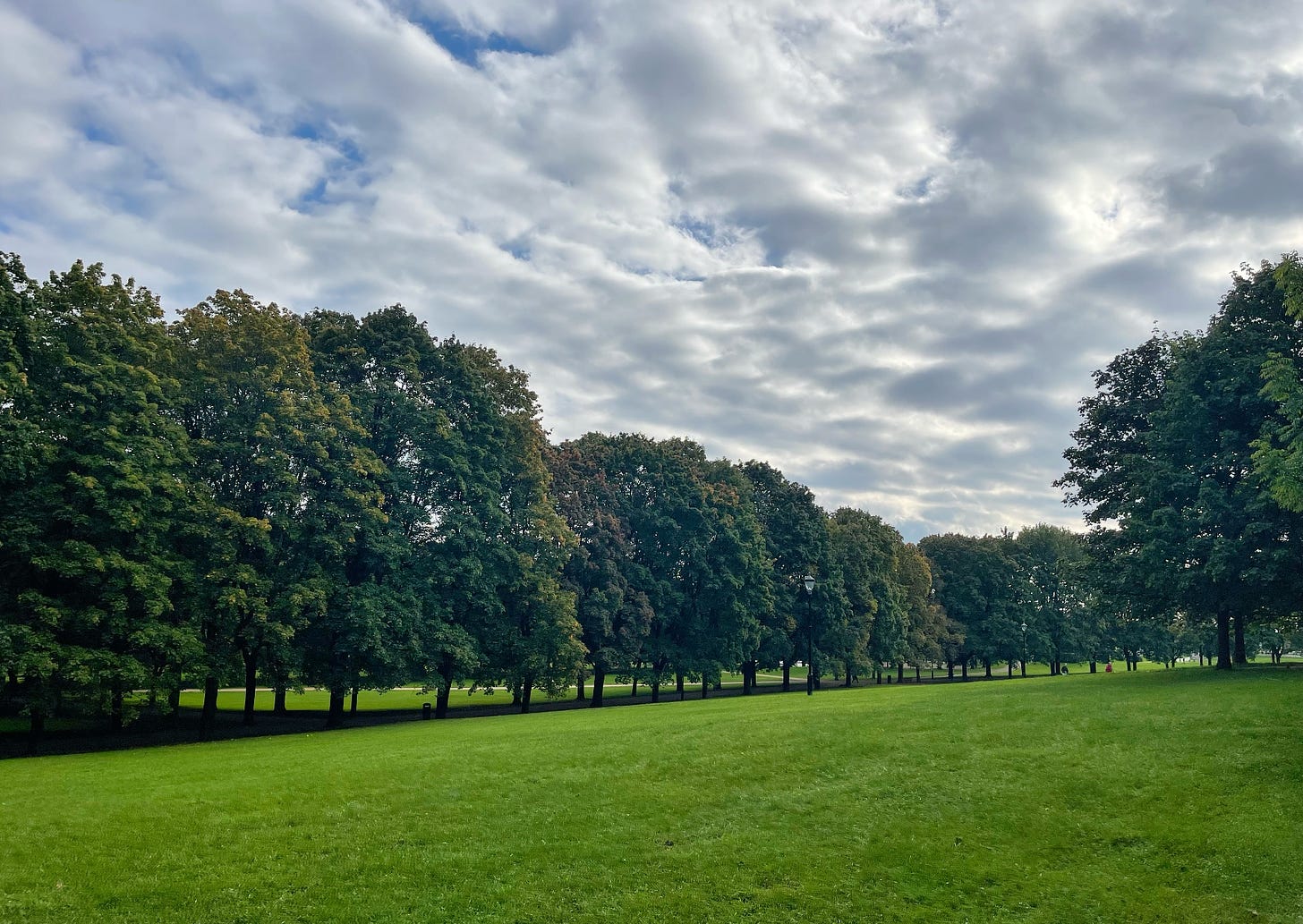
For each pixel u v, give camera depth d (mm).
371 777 17266
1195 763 16750
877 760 18328
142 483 27812
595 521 49531
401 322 42344
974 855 13281
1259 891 11992
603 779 17109
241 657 32906
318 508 34438
